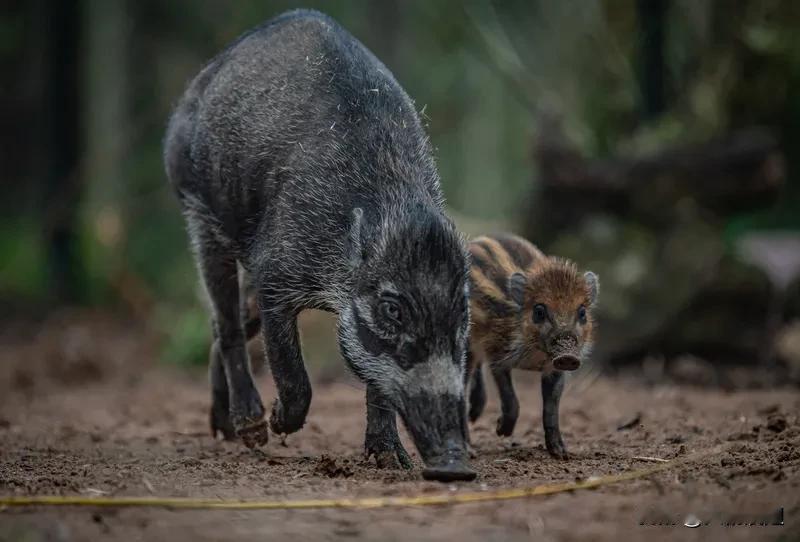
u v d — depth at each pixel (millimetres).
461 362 8531
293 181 9727
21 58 39344
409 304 8531
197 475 9141
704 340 17703
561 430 12195
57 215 28391
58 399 16969
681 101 21000
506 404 10977
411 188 9469
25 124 40281
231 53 10930
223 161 10453
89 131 34812
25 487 8484
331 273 9422
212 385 11844
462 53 28016
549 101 21062
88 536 6938
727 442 10094
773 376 16875
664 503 7527
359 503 7691
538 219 19125
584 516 7277
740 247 18625
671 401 14477
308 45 10242
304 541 6785
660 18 20375
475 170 35406
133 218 33938
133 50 38875
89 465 9859
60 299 28375
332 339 19031
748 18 20719
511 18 32656
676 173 18219
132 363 22000
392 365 8578
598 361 17672
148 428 13398
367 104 9812
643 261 18281
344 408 14875
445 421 8258
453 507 7633
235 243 10617
